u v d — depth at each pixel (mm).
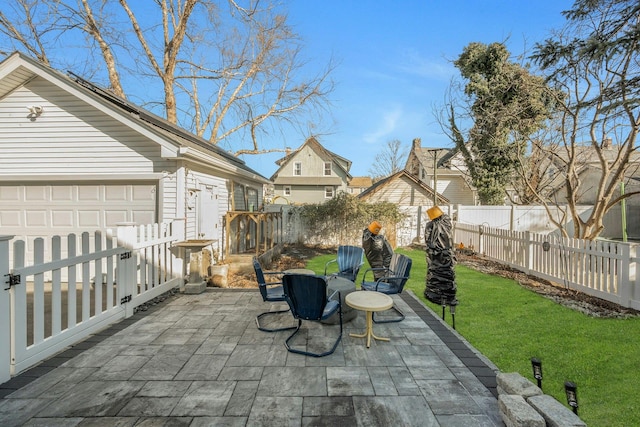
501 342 3629
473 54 14203
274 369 2861
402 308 4711
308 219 12844
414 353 3219
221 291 5594
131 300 4355
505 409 2053
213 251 7371
